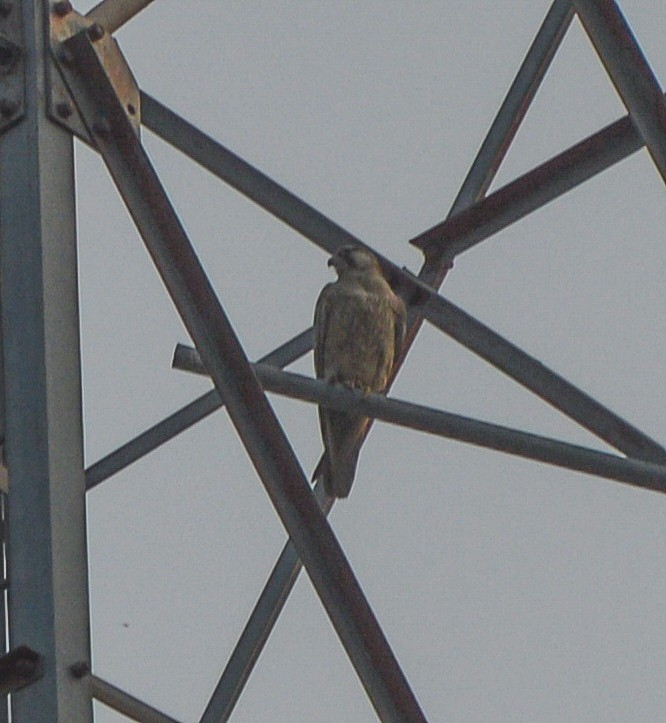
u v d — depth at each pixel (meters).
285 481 10.20
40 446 10.07
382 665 10.09
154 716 13.75
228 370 10.29
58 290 10.49
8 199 10.77
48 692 9.56
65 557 9.89
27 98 10.91
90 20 11.68
